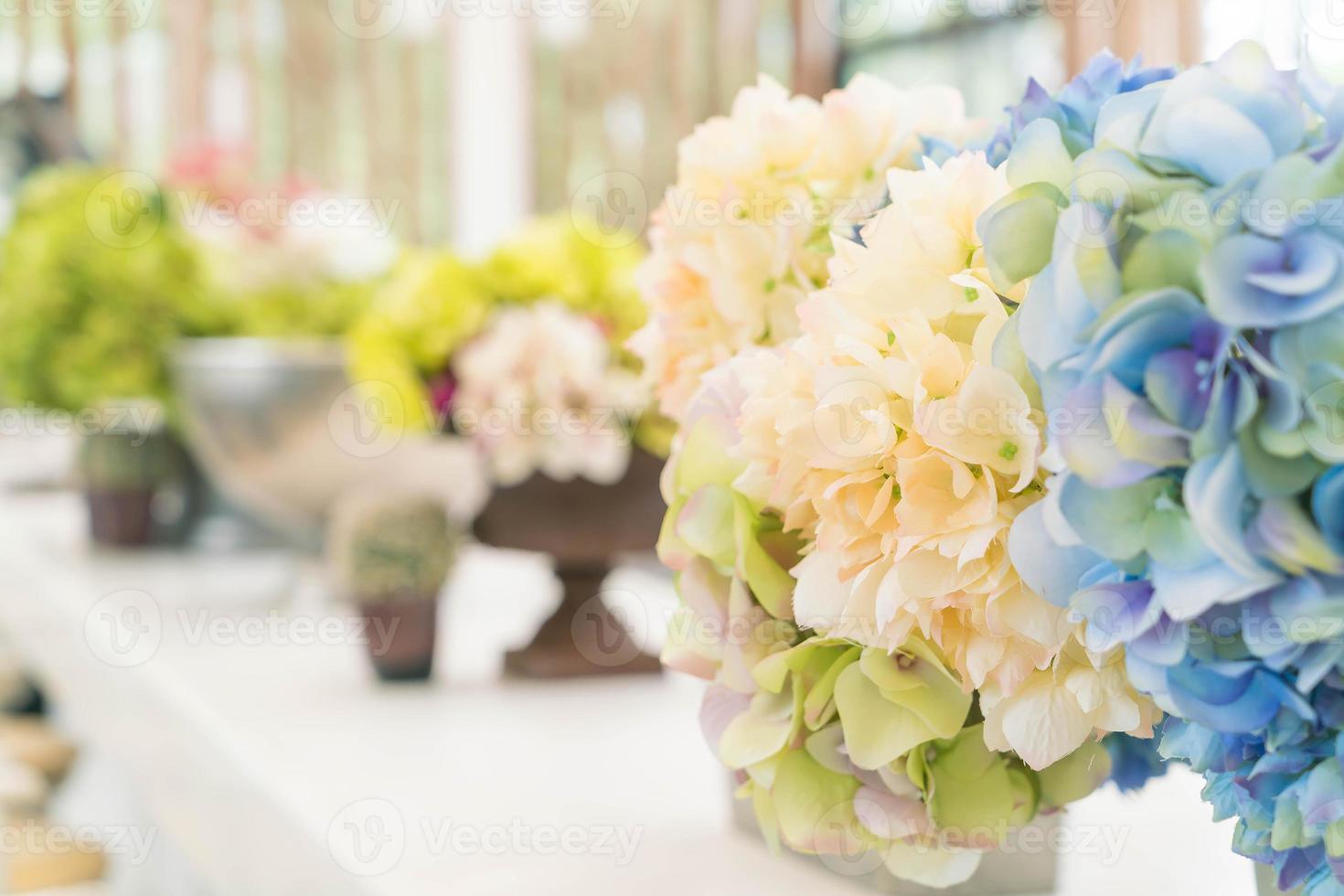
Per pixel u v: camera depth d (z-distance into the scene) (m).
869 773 0.50
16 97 2.55
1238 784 0.42
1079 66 1.65
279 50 2.80
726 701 0.53
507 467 1.01
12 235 1.54
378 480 1.26
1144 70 0.45
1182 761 0.53
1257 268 0.36
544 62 2.90
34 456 2.22
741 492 0.51
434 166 2.96
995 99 1.96
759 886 0.60
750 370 0.51
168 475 1.56
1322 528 0.36
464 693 1.01
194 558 1.54
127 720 1.10
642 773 0.80
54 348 1.49
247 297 1.44
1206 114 0.37
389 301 1.09
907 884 0.57
